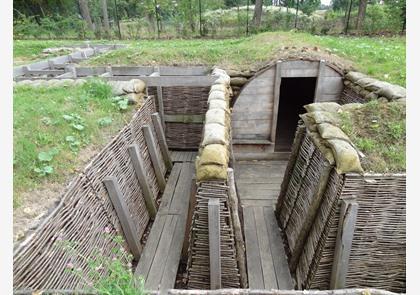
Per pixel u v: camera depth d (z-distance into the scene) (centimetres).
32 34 1528
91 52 903
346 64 583
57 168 271
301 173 367
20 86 474
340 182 270
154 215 430
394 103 345
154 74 580
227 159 280
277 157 615
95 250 260
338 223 277
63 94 428
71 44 1107
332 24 1359
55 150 287
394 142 296
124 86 459
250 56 630
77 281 233
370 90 457
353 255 288
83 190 269
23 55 961
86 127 344
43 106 371
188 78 510
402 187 267
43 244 207
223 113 358
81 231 254
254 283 346
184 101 608
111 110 407
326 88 571
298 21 1377
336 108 349
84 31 1536
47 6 1905
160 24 1509
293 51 582
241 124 596
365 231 280
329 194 289
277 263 371
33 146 285
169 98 607
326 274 300
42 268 202
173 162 596
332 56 591
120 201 320
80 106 391
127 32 1513
